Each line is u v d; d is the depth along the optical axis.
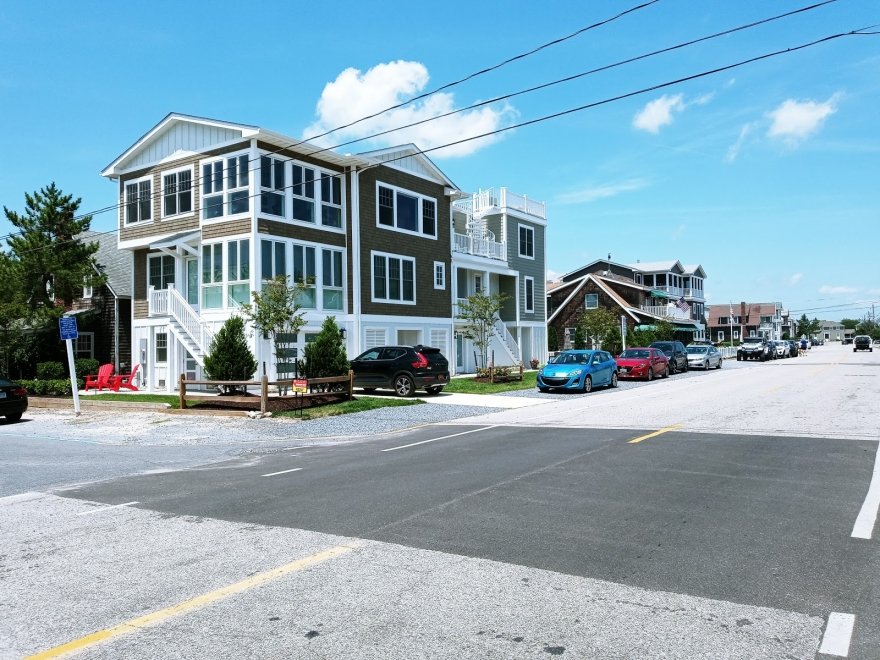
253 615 4.55
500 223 39.62
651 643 4.03
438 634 4.19
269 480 9.43
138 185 27.16
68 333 19.12
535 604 4.63
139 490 9.07
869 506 7.09
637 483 8.35
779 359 53.72
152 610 4.68
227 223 24.12
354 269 27.31
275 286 20.23
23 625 4.49
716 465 9.45
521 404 20.16
